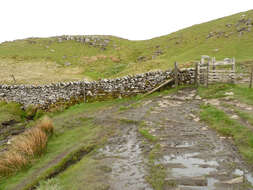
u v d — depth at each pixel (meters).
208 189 3.42
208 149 4.93
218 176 3.77
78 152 6.10
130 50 53.28
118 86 14.33
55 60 43.22
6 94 18.33
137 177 4.11
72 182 4.29
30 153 6.20
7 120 14.42
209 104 8.80
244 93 9.46
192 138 5.74
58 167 5.32
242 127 5.73
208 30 46.72
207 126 6.60
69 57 46.41
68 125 10.09
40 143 6.73
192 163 4.36
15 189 4.69
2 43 56.25
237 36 34.88
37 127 8.58
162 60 33.28
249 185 3.43
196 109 8.75
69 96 15.27
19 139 7.80
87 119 10.48
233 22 44.56
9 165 5.73
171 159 4.65
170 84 13.98
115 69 35.78
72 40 61.91
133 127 7.73
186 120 7.51
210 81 12.65
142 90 14.01
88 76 31.14
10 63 37.94
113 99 14.19
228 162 4.23
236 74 16.12
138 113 9.62
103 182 4.09
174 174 4.00
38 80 26.14
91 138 7.20
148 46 53.19
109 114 10.54
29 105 16.72
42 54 46.94
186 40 46.22
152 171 4.25
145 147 5.61
